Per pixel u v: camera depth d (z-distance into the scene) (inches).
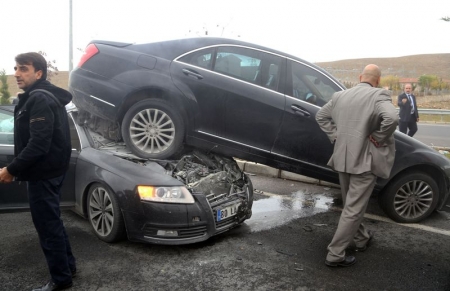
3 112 176.4
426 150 189.5
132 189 145.9
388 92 137.8
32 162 108.3
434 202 192.4
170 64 176.2
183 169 168.1
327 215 200.5
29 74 112.0
